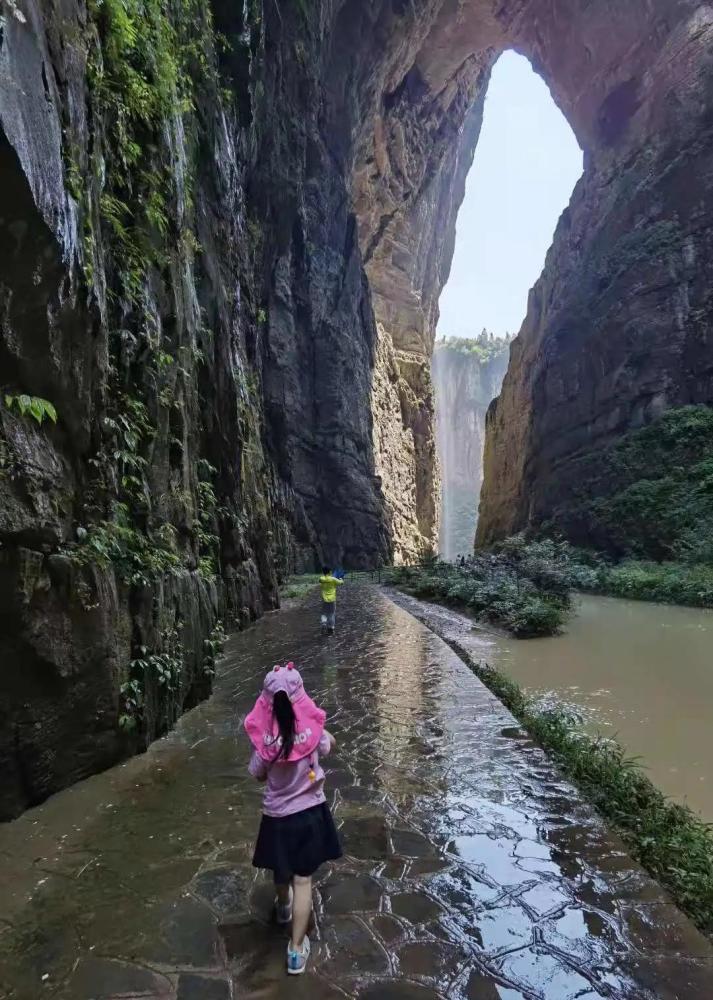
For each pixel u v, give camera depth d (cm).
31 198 363
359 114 3731
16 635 396
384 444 4378
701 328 2639
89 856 366
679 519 2277
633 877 345
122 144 624
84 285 455
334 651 1022
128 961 278
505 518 4488
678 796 552
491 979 265
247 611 1308
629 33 3412
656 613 1631
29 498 401
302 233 3177
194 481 873
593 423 3044
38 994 257
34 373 407
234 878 344
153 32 733
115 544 512
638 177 3172
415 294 5469
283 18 2450
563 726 634
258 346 2031
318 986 262
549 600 1667
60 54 443
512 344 5059
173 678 617
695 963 276
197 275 1054
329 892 329
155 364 673
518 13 4097
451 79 4666
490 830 397
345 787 466
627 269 2986
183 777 484
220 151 1280
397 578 2552
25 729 414
